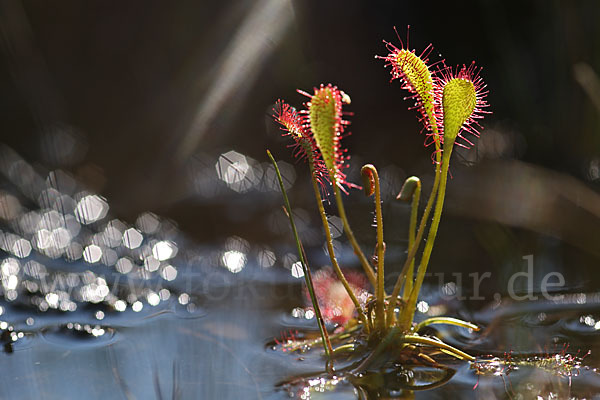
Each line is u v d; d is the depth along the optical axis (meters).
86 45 1.04
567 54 0.88
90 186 0.80
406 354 0.50
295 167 0.88
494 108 0.96
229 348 0.51
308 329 0.53
